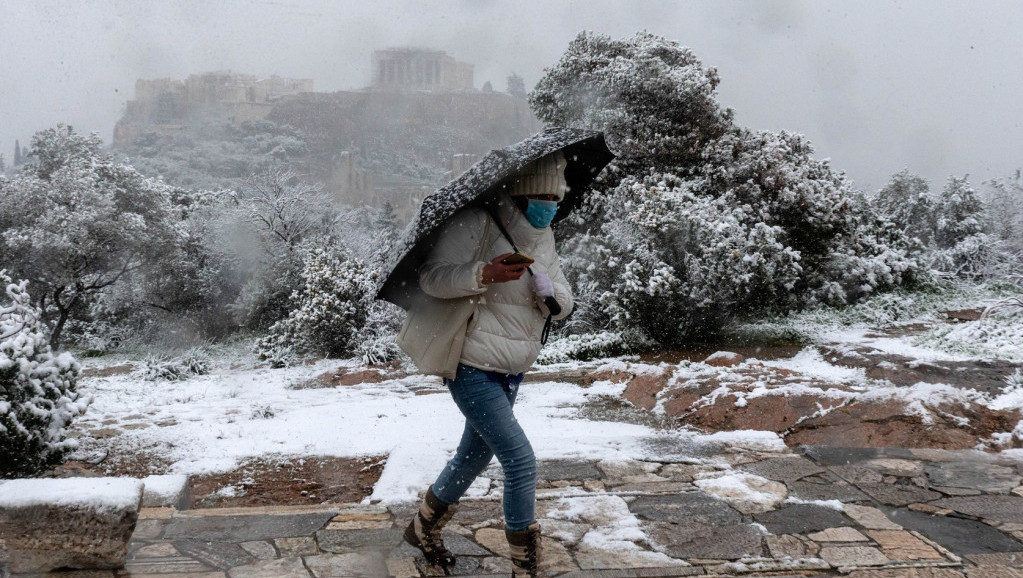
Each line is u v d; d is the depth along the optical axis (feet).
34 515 9.38
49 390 15.58
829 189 42.32
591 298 38.09
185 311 54.29
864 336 37.01
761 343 35.70
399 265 9.02
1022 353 28.84
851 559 10.23
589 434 18.74
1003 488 13.11
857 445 17.40
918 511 12.09
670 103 44.57
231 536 10.98
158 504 12.84
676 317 35.55
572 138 9.41
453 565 10.07
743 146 44.16
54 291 51.06
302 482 16.37
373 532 11.18
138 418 23.44
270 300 52.70
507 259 8.66
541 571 9.85
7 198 49.26
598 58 47.11
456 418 21.71
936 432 17.15
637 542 10.89
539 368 30.78
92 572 9.53
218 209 53.67
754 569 9.89
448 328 9.20
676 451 15.60
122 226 49.83
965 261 56.34
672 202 36.63
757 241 35.94
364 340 40.98
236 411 24.25
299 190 52.11
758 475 13.93
